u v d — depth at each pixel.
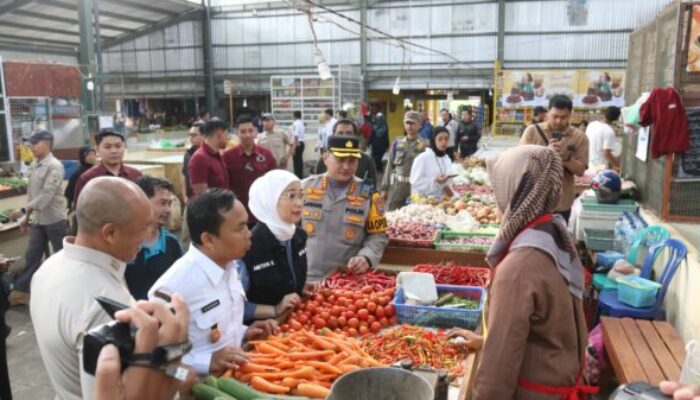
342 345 2.11
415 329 2.32
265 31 19.36
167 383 1.08
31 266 5.20
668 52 4.38
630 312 3.61
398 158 6.34
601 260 4.34
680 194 4.23
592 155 7.12
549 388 1.68
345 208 3.26
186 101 20.86
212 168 4.70
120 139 4.14
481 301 2.62
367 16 18.11
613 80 14.59
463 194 6.44
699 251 3.26
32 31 16.09
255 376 1.91
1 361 2.83
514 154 1.75
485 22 17.16
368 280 2.94
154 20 19.17
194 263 1.99
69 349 1.52
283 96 16.50
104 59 19.47
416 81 18.16
